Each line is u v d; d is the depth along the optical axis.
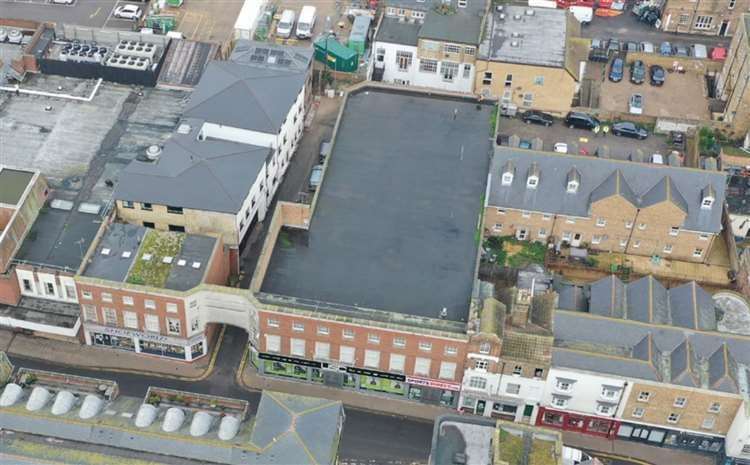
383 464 101.62
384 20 150.25
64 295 110.06
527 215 120.25
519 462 83.94
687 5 161.25
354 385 108.62
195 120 122.75
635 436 104.56
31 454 84.75
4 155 122.56
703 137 135.75
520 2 166.62
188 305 104.50
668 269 120.31
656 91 150.12
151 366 110.38
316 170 130.12
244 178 115.31
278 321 102.81
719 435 101.56
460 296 106.00
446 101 134.75
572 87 140.00
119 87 135.25
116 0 165.38
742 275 116.50
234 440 85.31
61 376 92.38
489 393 103.75
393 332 100.56
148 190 112.38
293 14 158.25
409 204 117.12
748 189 127.25
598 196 117.44
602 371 99.50
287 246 110.69
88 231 113.19
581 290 111.25
